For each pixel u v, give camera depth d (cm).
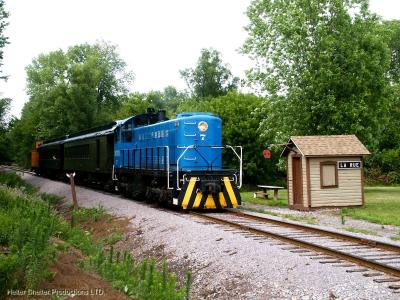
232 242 1124
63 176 4128
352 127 2744
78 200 2569
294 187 2048
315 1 2872
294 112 2884
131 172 2338
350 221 1617
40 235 796
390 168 4797
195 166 1872
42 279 725
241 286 873
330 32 2909
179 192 1797
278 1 3017
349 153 1984
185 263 1097
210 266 1018
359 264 905
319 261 923
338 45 2834
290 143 2048
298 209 1983
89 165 3142
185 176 1792
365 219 1644
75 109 5462
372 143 2961
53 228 1184
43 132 5766
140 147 2275
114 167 2647
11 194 1814
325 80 2745
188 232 1305
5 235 947
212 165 1908
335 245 1110
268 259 957
